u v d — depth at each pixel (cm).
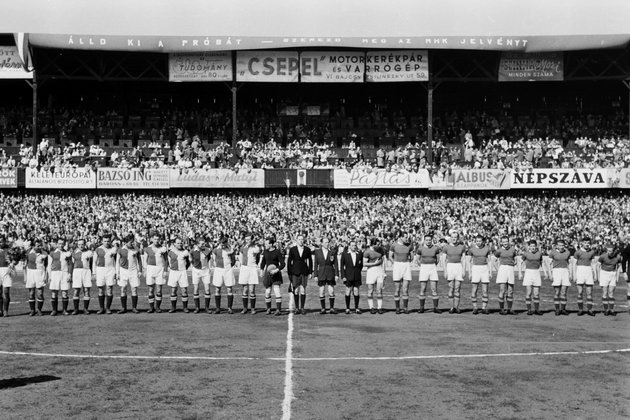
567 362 1559
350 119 6266
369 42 5309
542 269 4125
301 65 5553
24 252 2489
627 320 2206
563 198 5272
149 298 2434
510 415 1151
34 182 5191
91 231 4706
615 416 1144
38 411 1177
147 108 6338
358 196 5428
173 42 5325
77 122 6028
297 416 1144
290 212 5181
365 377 1416
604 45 5269
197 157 5644
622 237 4097
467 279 3866
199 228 4872
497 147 5862
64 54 5578
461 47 5319
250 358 1606
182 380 1394
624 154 5641
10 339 1861
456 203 5269
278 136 6056
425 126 6166
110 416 1147
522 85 6412
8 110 6081
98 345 1772
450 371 1470
